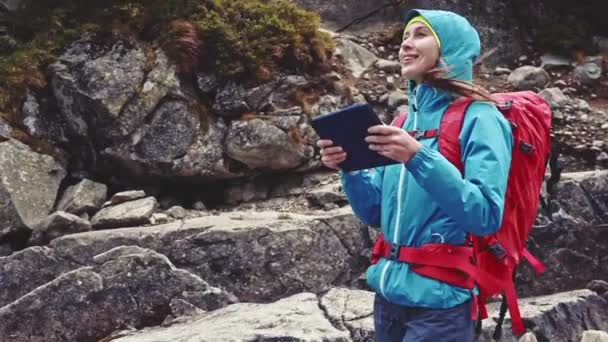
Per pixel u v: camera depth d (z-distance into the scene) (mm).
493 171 2635
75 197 5586
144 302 4891
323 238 5188
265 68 6102
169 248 5094
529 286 5410
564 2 7984
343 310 4660
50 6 6449
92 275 4883
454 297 2750
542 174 2990
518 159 2863
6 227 5359
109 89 5816
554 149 3674
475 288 2855
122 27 6066
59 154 5855
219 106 5980
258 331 4234
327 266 5168
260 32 6246
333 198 5684
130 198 5656
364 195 3070
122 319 4859
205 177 5922
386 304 2902
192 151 5840
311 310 4617
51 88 5922
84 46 6000
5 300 5000
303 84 6215
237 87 6039
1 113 5719
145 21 6160
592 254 5539
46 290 4840
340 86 6359
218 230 5105
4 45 6141
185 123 5875
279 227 5156
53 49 5984
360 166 2773
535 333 4887
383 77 6992
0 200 5375
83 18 6230
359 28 7738
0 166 5461
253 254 5090
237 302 5016
